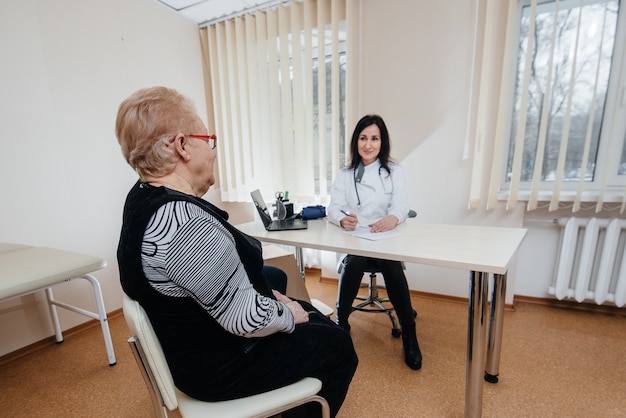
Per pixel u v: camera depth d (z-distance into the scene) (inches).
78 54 75.5
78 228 77.5
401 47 86.1
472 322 41.0
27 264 55.0
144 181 27.6
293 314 31.6
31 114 68.1
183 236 22.5
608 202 72.8
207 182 31.3
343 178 74.9
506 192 82.2
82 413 51.9
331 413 32.6
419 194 90.4
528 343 67.0
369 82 91.7
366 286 86.1
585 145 69.9
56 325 72.2
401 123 89.4
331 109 93.7
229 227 28.0
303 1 93.5
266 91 104.9
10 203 65.7
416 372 59.1
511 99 79.9
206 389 27.3
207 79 112.3
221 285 23.5
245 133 111.0
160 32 95.0
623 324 74.0
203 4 96.2
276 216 72.4
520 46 77.5
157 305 24.7
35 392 57.2
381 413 49.3
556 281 79.2
